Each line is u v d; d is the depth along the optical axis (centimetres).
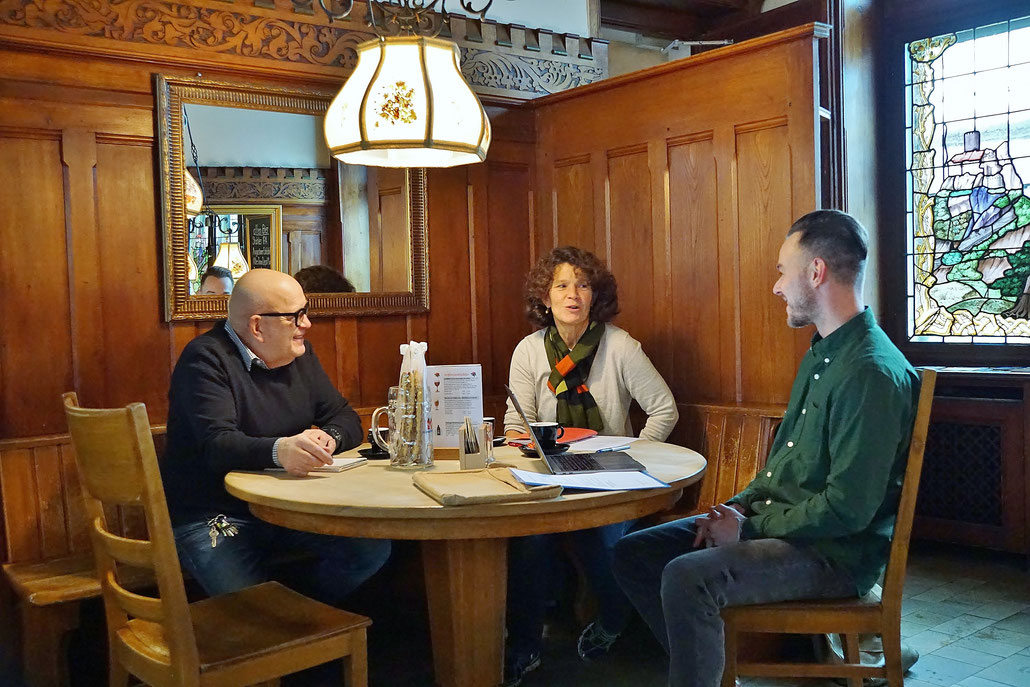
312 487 222
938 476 405
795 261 222
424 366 251
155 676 191
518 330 413
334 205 358
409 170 377
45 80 296
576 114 394
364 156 282
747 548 206
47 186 298
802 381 226
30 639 253
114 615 209
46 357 299
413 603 336
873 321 216
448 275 393
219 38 329
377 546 275
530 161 411
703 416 339
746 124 335
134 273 316
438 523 200
